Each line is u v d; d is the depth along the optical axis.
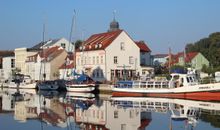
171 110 47.50
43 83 100.25
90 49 99.31
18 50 149.75
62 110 50.84
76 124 38.25
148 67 98.19
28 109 52.91
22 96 79.69
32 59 134.00
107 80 92.44
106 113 46.19
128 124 36.97
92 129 34.88
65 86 93.12
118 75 94.25
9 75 139.88
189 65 128.12
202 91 61.50
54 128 35.72
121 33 94.88
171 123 36.69
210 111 45.44
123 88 73.19
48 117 43.88
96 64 96.44
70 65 110.12
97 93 82.81
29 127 36.44
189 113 43.84
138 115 43.44
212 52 137.00
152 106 53.16
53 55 120.56
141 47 107.88
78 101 64.38
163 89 67.12
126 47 95.31
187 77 64.00
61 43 138.12
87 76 86.75
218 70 101.12
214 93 60.22
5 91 101.31
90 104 58.41
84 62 101.75
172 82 66.62
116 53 94.19
